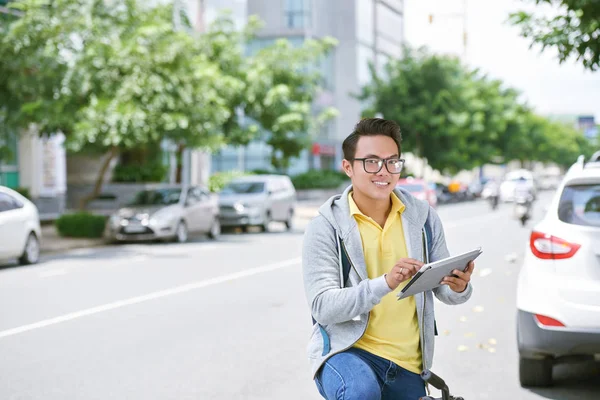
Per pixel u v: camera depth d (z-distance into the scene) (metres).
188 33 31.19
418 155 60.16
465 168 64.31
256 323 10.36
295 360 8.30
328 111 36.75
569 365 8.21
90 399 6.90
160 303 12.02
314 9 63.19
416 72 58.91
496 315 10.91
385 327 3.85
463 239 24.20
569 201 7.04
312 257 3.80
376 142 3.80
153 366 8.05
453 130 58.78
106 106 23.30
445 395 3.72
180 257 19.25
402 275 3.53
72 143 23.22
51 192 33.31
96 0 24.00
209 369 7.92
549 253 6.85
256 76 33.22
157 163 38.56
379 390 3.65
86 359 8.38
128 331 9.86
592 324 6.63
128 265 17.53
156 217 23.98
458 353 8.62
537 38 12.39
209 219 26.30
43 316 10.98
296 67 34.88
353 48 68.69
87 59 23.55
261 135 35.22
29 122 22.97
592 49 12.19
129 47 23.64
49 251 21.62
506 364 8.11
